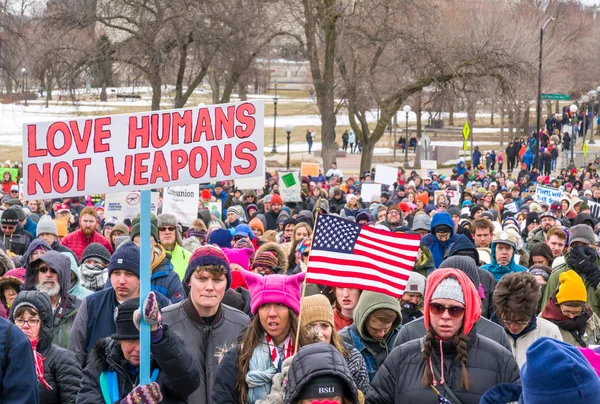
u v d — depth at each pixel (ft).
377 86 195.31
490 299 41.98
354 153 309.83
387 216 77.36
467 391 25.84
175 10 173.27
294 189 113.70
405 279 30.83
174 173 25.73
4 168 144.15
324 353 21.70
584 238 46.14
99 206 105.60
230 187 130.52
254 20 182.29
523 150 270.05
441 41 189.16
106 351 26.55
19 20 215.92
